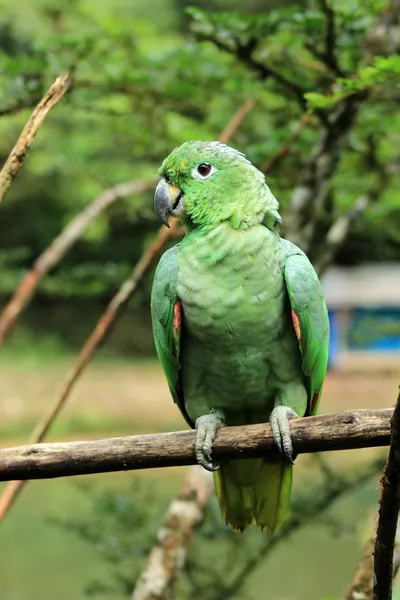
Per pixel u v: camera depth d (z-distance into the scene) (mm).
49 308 23047
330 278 14672
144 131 5723
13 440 12984
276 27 4465
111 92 5215
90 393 16625
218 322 3400
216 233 3414
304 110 4863
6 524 8859
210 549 6375
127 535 5277
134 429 13508
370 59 4668
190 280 3414
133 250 19031
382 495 2455
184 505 4617
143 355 22406
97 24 5535
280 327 3484
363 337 6703
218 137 5559
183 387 3793
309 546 7891
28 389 17109
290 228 5129
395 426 2322
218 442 3008
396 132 5984
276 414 3246
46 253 5133
